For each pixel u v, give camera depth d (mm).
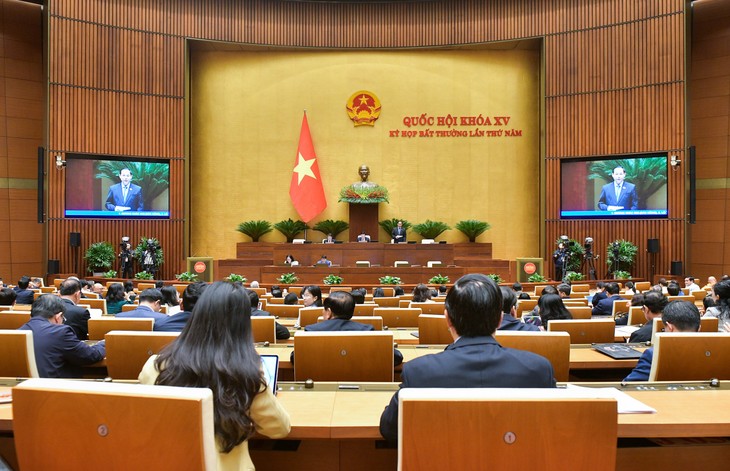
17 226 17094
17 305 7875
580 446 1529
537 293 11844
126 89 17172
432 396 1537
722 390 2438
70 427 1548
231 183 18859
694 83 17219
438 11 18516
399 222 17500
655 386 2506
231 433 1800
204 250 18734
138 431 1513
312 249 16500
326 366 3117
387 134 18938
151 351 3236
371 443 2260
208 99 18766
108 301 7191
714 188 16906
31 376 3039
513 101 18734
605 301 7418
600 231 17188
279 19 18516
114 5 17078
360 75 18938
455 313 2100
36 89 17438
